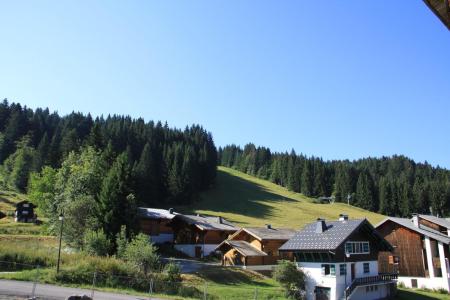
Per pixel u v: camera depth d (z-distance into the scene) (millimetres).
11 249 41125
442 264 55344
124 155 62938
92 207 56031
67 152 114438
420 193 154250
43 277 35344
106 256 44688
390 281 51000
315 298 45906
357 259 48750
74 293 30156
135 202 58625
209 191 142375
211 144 160125
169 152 132250
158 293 36688
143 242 42594
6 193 114938
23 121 151500
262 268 58125
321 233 50219
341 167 186250
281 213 127500
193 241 72562
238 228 76750
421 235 58375
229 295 40125
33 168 118562
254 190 157750
